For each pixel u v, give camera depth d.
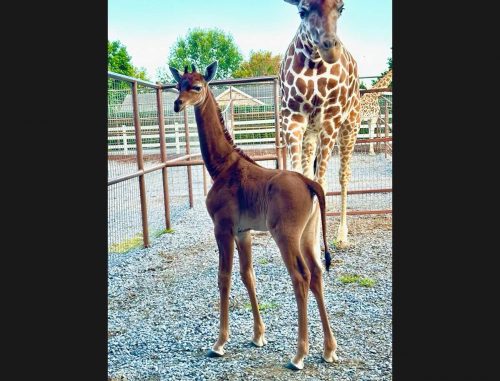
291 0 3.77
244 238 3.02
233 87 8.55
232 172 2.96
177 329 3.34
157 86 5.71
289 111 4.00
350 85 4.15
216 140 3.01
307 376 2.64
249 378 2.64
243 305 3.71
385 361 2.76
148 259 5.06
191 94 2.90
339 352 2.89
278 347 3.00
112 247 5.50
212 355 2.92
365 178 9.05
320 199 2.76
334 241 5.21
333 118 4.07
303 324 2.71
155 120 6.18
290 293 3.88
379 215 6.44
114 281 4.41
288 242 2.70
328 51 3.40
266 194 2.79
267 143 9.59
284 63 4.09
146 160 6.28
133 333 3.31
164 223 6.66
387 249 4.88
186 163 5.95
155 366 2.82
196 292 4.05
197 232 6.09
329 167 10.59
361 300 3.65
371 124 10.64
